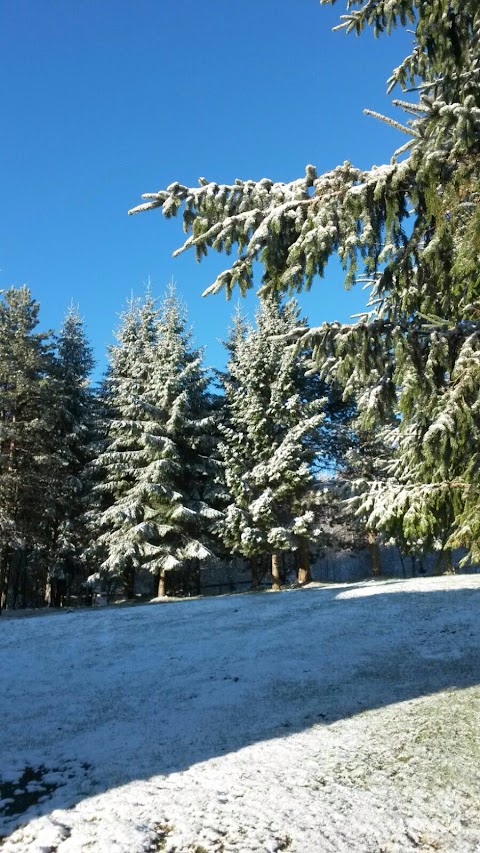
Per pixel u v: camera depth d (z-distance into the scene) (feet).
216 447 77.61
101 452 81.71
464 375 13.94
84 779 16.43
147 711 23.31
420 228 14.99
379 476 66.33
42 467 75.66
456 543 15.03
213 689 25.73
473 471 15.15
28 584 99.50
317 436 75.05
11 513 72.28
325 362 17.48
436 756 16.20
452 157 13.07
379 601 43.11
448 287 15.96
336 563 139.03
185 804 14.06
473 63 14.70
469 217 14.70
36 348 78.89
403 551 20.31
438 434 13.79
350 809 13.33
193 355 85.15
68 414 82.74
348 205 14.06
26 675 31.78
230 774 15.81
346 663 28.37
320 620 39.06
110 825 13.19
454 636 31.73
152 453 74.08
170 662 31.91
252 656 31.58
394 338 15.80
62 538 76.95
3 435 68.95
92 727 21.80
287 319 80.43
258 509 66.49
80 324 93.20
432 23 14.61
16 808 14.76
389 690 23.48
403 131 13.43
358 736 18.30
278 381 72.13
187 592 86.28
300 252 14.64
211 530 71.87
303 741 18.19
